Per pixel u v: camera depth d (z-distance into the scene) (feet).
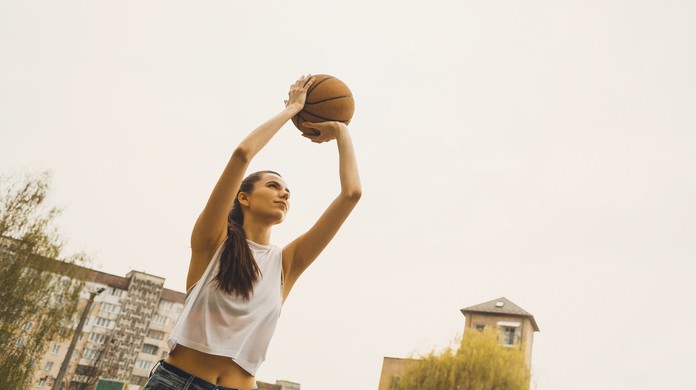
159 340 192.13
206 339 6.66
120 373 182.39
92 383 168.96
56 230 73.36
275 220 7.81
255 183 7.91
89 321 185.06
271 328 7.19
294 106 8.85
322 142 9.63
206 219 6.88
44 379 172.45
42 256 71.10
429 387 98.07
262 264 7.37
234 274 6.83
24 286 68.85
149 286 195.11
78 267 75.87
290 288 7.97
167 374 6.67
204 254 7.00
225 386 6.75
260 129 7.39
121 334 187.01
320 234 8.00
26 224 71.72
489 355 100.22
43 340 71.05
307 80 9.55
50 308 72.23
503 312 151.94
